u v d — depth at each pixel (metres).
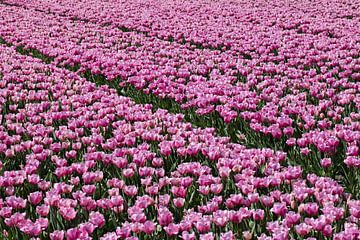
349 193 5.40
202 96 8.53
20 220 4.34
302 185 5.02
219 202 4.74
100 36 15.26
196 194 5.29
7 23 16.92
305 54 11.91
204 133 6.86
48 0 23.61
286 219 4.21
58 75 10.34
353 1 21.66
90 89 9.44
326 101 7.82
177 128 6.98
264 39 13.67
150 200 4.79
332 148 5.99
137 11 19.86
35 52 13.23
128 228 4.17
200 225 4.13
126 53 13.00
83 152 6.49
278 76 10.04
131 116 7.58
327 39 13.61
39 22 17.50
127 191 4.96
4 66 10.75
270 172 5.39
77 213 4.70
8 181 5.09
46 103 8.21
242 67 10.81
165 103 8.83
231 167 5.55
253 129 7.04
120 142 6.49
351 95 8.33
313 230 4.22
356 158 5.60
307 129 7.02
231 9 20.11
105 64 11.02
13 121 7.77
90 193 5.02
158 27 16.14
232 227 4.40
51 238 4.05
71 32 15.60
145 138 6.59
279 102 8.20
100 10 20.16
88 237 3.99
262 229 4.41
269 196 4.88
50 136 7.14
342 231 4.01
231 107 8.16
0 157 6.33
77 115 7.86
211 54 12.56
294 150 6.36
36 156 5.93
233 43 13.49
